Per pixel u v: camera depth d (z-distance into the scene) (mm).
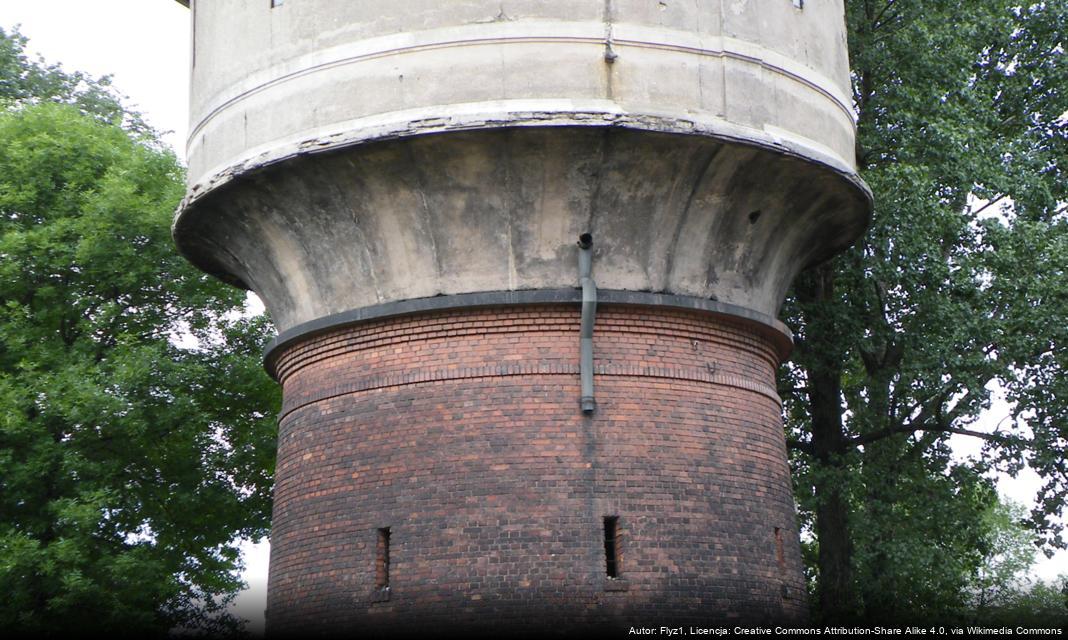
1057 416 39062
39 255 39062
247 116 26359
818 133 27062
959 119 39812
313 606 25812
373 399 26125
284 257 27484
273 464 43062
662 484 25297
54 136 41375
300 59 25766
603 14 24844
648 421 25594
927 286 39312
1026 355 38375
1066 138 43375
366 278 26266
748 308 27438
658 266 26094
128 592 38000
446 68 24531
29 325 39406
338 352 26984
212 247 29453
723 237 26688
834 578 42000
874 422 43594
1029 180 39344
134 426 38125
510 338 25547
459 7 24781
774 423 28312
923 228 38469
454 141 24109
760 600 25812
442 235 25391
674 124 24234
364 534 25453
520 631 23953
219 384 42969
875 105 41656
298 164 25141
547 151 24328
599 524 24625
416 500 25094
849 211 28531
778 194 26672
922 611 42125
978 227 40125
